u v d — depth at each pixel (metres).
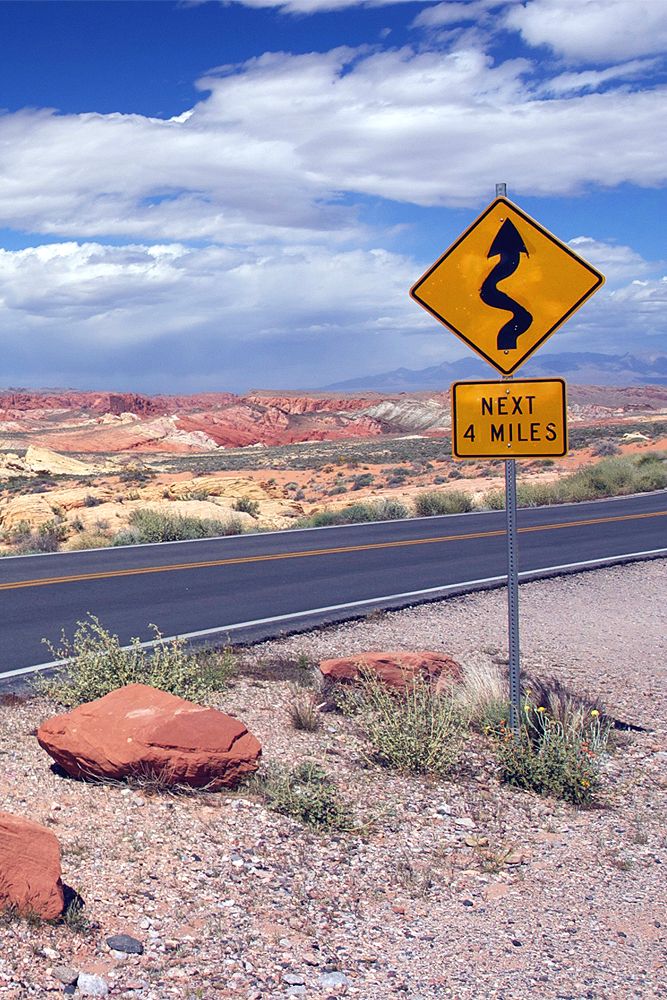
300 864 5.70
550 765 7.41
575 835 6.61
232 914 4.96
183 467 89.00
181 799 6.38
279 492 41.62
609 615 14.56
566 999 4.41
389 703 8.06
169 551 21.77
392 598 15.09
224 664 10.09
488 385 7.61
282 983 4.36
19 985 4.01
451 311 7.68
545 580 17.11
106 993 4.08
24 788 6.30
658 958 4.90
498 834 6.53
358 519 31.27
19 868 4.55
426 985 4.47
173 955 4.48
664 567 18.94
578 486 37.06
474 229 7.58
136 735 6.52
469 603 14.95
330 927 4.98
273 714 8.62
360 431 162.00
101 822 5.88
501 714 8.46
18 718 8.15
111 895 4.97
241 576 17.58
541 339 7.48
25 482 67.62
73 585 16.62
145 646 11.55
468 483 46.78
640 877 5.96
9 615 13.81
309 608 14.24
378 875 5.70
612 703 9.95
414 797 6.99
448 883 5.69
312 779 6.83
